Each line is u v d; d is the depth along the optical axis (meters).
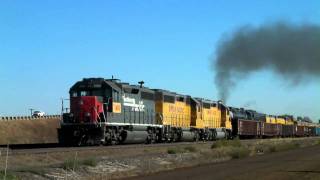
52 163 26.62
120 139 43.97
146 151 37.69
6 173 20.81
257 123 85.44
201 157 38.44
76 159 26.67
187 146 44.81
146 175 26.14
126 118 45.34
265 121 92.19
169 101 54.94
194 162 34.91
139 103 48.25
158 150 39.31
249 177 25.00
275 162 35.50
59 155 29.17
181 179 24.00
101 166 27.30
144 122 48.97
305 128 123.06
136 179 24.08
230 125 73.56
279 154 46.09
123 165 28.92
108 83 43.06
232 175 25.97
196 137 61.72
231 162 36.00
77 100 41.41
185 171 28.39
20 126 81.75
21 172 21.97
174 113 56.12
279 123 100.69
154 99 52.31
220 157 40.22
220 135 69.06
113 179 24.22
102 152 33.06
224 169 29.72
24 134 78.75
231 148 46.72
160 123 52.38
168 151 38.69
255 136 86.19
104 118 41.53
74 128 41.03
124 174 26.02
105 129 41.19
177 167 31.45
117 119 43.56
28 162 25.92
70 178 23.14
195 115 61.66
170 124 54.53
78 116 41.09
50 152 29.47
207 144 52.00
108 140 41.97
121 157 32.12
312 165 32.41
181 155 37.44
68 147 38.06
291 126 109.06
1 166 23.52
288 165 32.62
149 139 49.78
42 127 86.69
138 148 38.06
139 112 48.03
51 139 82.62
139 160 31.59
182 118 58.47
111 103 42.69
